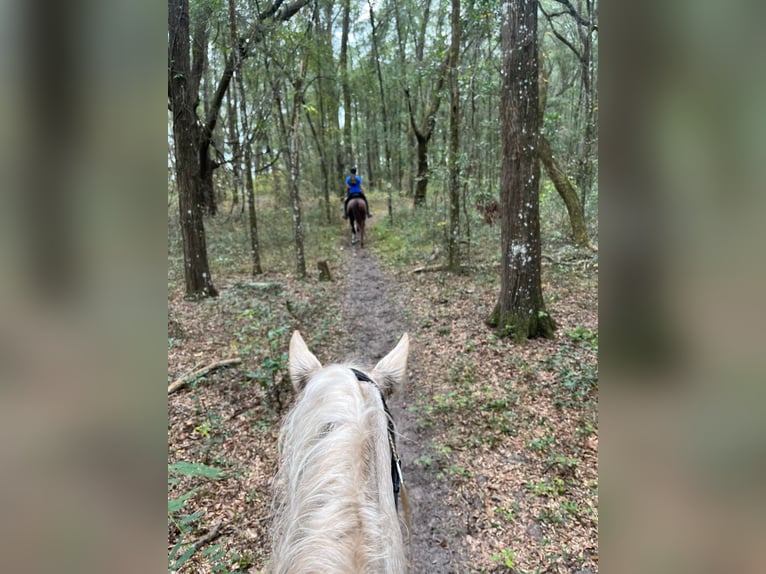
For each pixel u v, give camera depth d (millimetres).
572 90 14578
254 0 9703
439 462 4035
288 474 1604
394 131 22516
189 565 2945
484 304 7961
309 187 20891
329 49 12195
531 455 4043
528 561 3035
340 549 1192
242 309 8016
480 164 12148
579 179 11852
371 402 1781
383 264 11984
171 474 3719
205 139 11422
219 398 5027
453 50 9719
